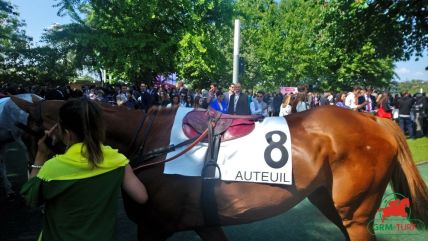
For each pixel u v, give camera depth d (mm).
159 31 17984
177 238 3883
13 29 27156
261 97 13469
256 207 2410
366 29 11102
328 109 2688
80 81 30938
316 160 2477
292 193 2461
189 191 2377
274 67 29141
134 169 2463
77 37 16297
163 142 2492
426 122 12688
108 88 14773
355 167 2512
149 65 17078
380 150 2559
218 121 2543
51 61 20047
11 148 9133
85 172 1711
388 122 2768
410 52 11492
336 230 4031
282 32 29719
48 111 2549
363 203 2561
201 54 18734
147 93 11250
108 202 1763
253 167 2400
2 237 4023
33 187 1689
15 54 20797
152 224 2459
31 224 4410
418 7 10250
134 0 16750
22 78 20812
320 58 28609
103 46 16203
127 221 4379
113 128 2553
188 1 17812
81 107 1740
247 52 29594
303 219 4355
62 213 1700
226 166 2396
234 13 20406
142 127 2574
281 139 2490
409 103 11641
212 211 2387
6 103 5309
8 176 6535
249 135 2500
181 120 2559
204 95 14422
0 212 4824
